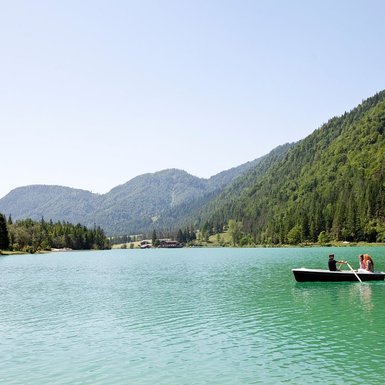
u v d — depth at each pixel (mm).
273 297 41438
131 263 111312
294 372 20219
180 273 73250
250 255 139625
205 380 19656
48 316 35094
